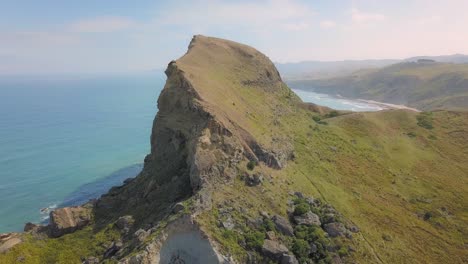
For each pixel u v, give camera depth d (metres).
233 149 63.88
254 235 51.69
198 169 57.44
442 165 103.38
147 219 57.72
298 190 68.44
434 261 61.88
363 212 71.12
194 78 79.38
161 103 80.62
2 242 60.88
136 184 72.19
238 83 100.19
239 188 59.53
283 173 71.31
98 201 69.88
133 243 51.06
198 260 48.28
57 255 56.97
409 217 74.19
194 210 50.44
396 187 86.19
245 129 71.44
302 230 56.97
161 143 76.06
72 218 64.12
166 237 48.81
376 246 61.66
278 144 78.94
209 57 105.69
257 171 65.12
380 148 107.62
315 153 89.06
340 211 68.12
